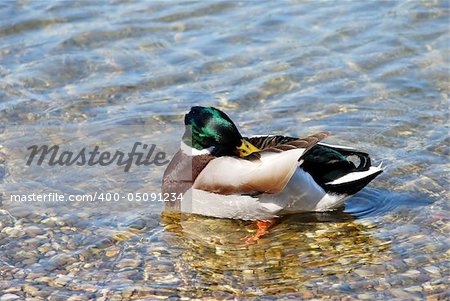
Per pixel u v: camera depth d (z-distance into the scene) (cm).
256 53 1748
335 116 1513
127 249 1153
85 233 1192
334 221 1215
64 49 1764
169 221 1233
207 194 1212
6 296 1040
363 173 1185
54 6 1942
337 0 1983
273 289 1046
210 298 1031
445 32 1798
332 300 1012
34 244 1161
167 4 1966
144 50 1769
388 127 1466
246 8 1950
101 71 1688
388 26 1831
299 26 1853
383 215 1220
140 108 1559
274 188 1155
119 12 1920
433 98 1567
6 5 1939
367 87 1612
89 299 1033
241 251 1152
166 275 1088
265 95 1595
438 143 1399
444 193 1259
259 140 1262
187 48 1775
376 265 1088
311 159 1200
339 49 1753
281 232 1197
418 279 1047
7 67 1697
